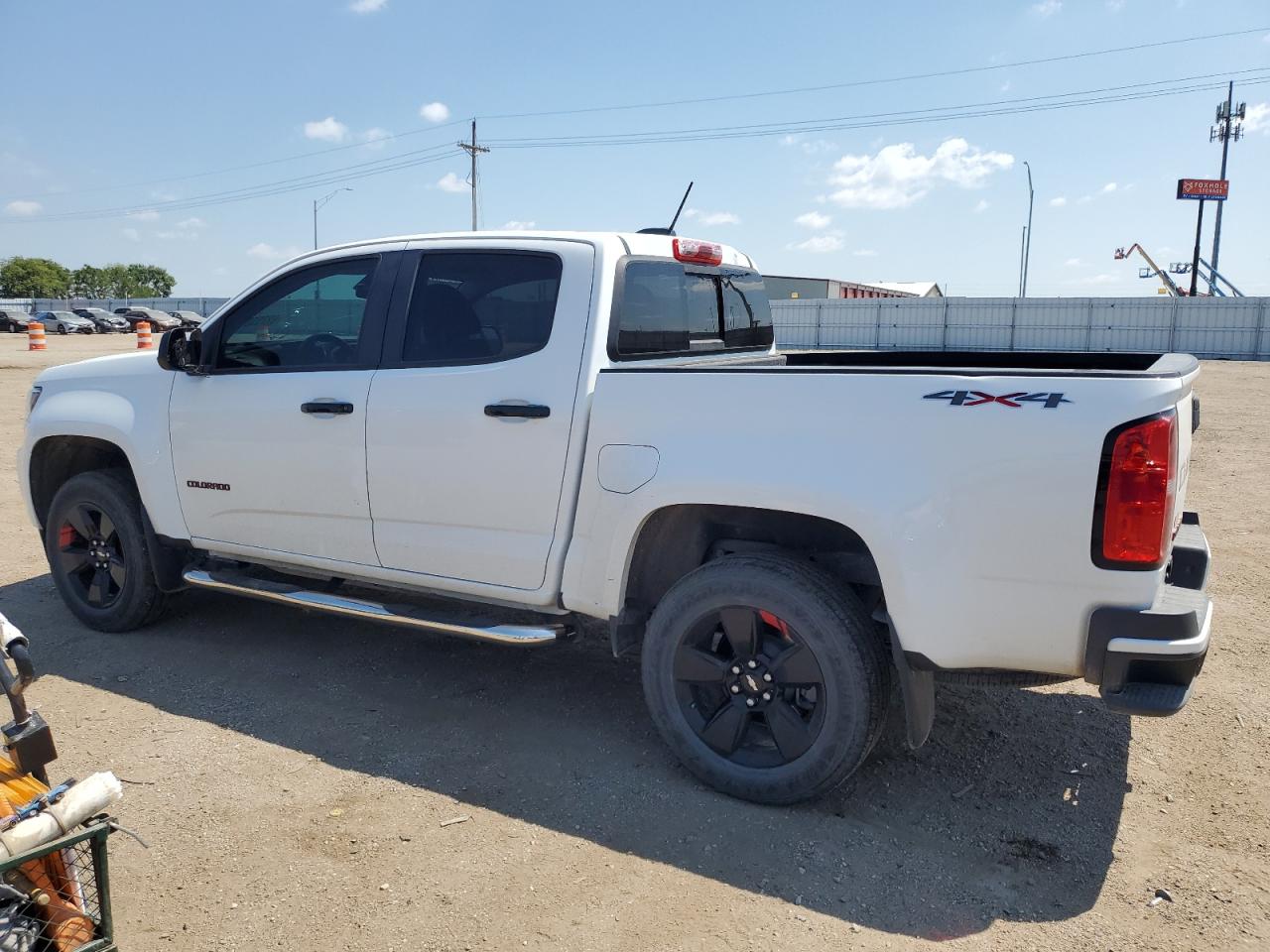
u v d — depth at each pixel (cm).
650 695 356
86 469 553
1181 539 351
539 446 366
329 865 303
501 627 379
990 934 271
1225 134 4828
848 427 310
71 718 407
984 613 295
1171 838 321
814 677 323
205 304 6688
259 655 479
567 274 373
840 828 326
